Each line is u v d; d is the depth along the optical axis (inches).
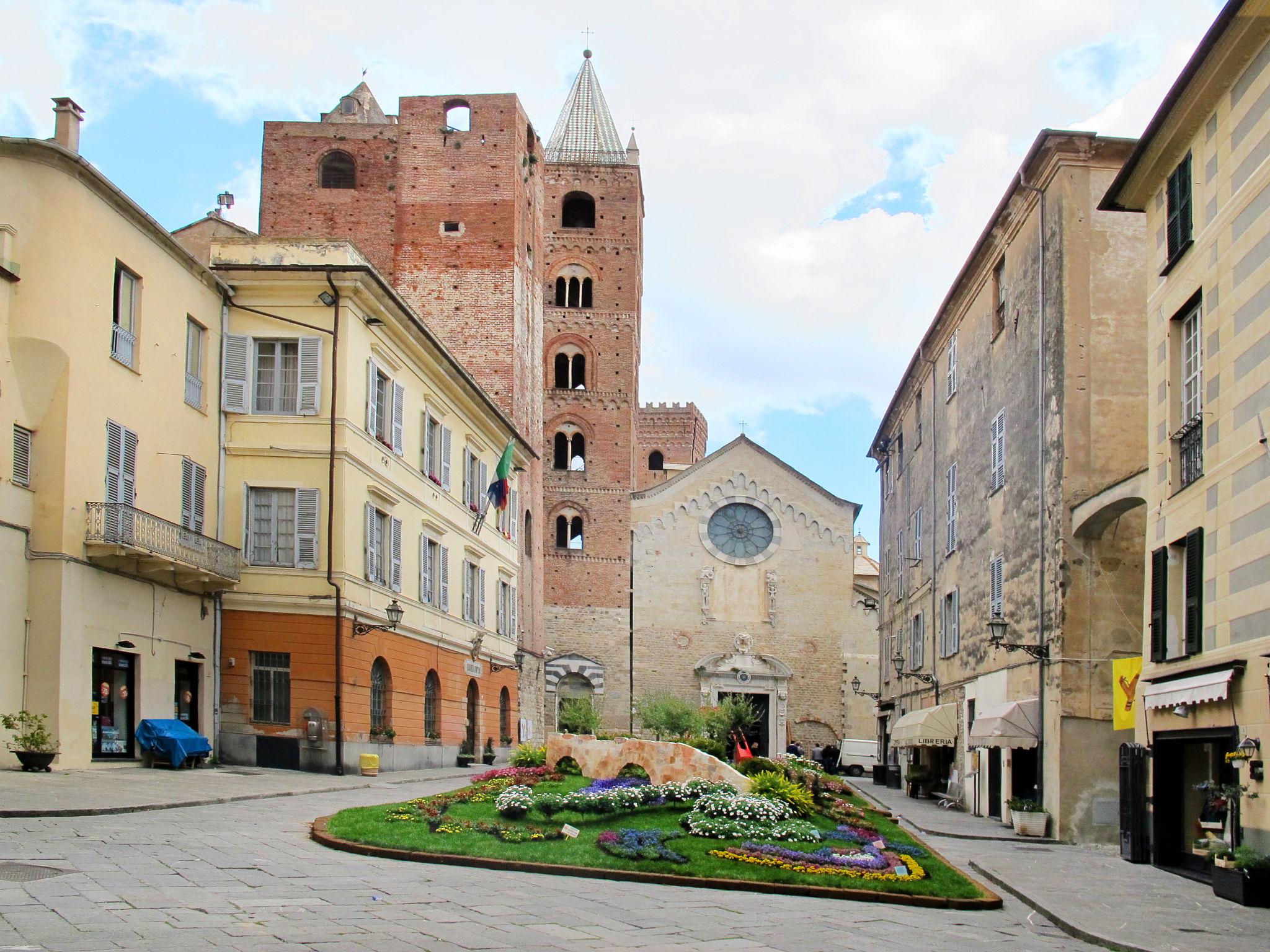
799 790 1004.6
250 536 1416.1
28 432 1109.7
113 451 1192.8
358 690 1446.9
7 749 1053.8
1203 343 831.7
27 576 1096.8
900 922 631.8
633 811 908.0
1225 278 794.2
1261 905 701.9
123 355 1219.9
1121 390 1128.8
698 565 3314.5
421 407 1712.6
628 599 3240.7
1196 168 848.9
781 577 3319.4
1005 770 1267.2
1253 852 715.4
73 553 1119.6
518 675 2346.2
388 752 1535.4
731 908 637.3
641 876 713.6
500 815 881.5
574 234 3452.3
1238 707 761.0
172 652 1293.1
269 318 1435.8
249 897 565.0
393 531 1579.7
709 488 3348.9
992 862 907.4
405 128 2544.3
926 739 1545.3
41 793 877.2
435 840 776.3
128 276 1238.9
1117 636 1109.1
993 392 1386.6
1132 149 1144.2
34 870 593.0
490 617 2106.3
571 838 811.4
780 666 3248.0
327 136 2593.5
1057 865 903.7
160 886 577.6
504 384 2452.0
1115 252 1144.2
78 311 1135.0
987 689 1378.0
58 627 1096.2
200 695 1350.9
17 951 438.6
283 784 1154.7
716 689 3230.8
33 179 1124.5
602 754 1168.8
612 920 576.7
